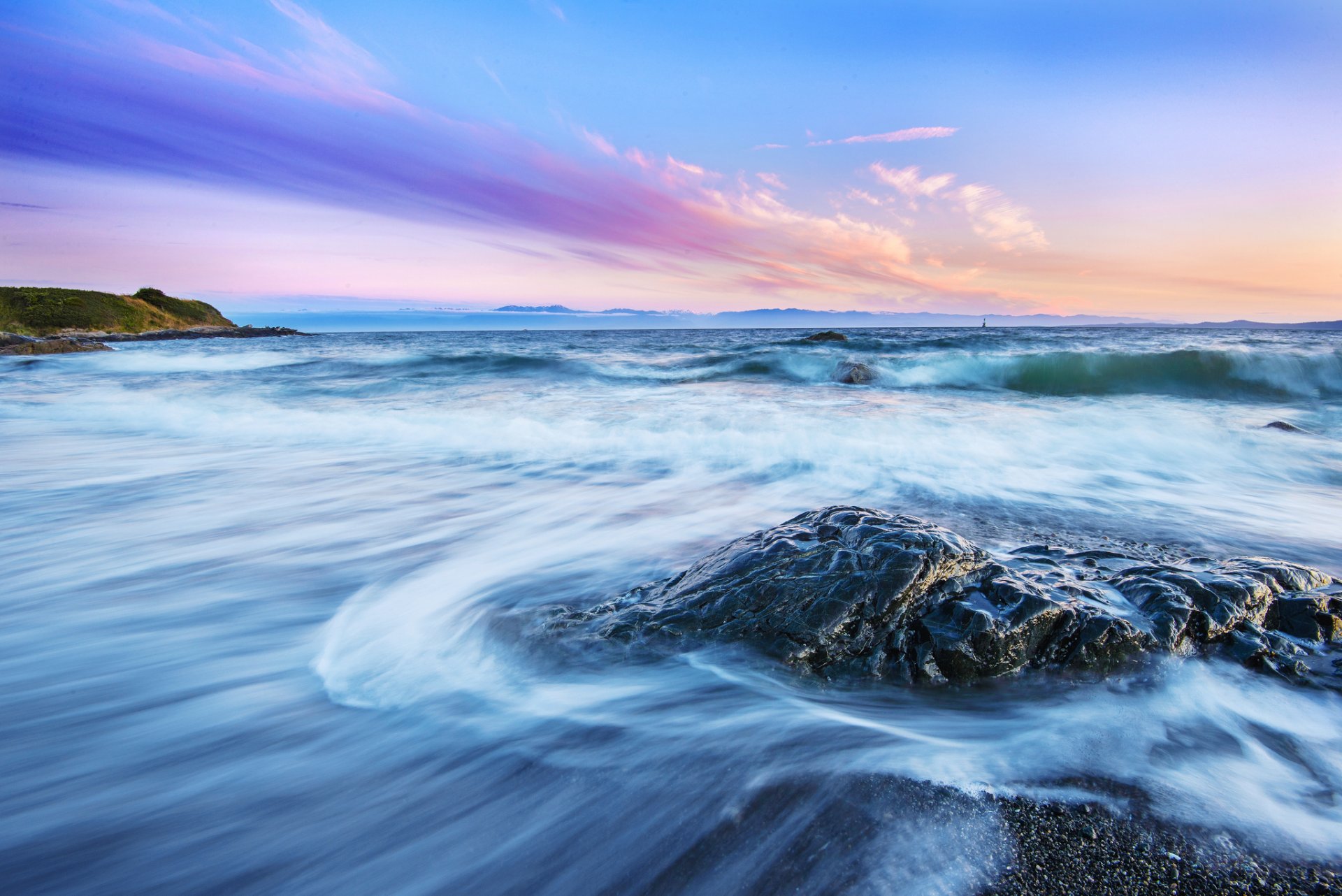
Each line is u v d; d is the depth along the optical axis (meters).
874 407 13.29
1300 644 3.31
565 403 14.10
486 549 5.30
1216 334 54.38
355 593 4.41
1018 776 2.38
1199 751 2.56
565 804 2.33
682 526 5.85
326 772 2.56
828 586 3.23
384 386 17.84
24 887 2.05
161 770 2.59
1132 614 3.35
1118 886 1.92
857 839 2.08
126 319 72.94
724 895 1.93
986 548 4.90
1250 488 7.24
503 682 3.18
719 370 21.61
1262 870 1.98
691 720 2.77
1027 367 18.72
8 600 4.29
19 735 2.81
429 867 2.11
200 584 4.59
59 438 10.37
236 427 11.17
